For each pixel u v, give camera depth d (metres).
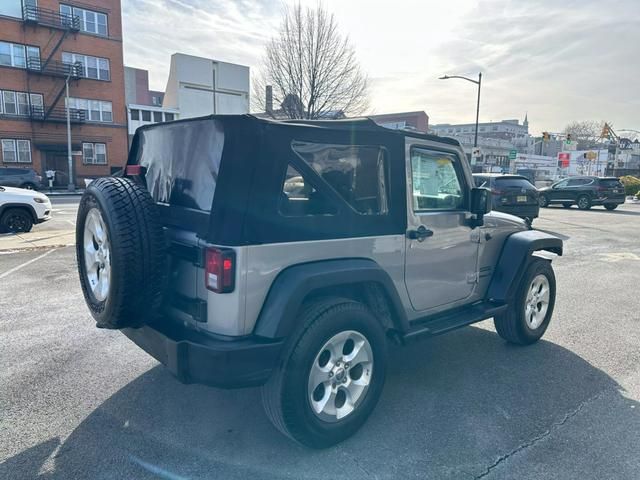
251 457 2.77
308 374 2.65
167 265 2.86
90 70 35.41
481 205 3.78
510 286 4.26
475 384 3.77
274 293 2.61
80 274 3.15
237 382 2.49
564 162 55.66
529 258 4.43
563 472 2.65
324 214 2.85
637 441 2.97
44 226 12.74
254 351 2.51
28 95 33.16
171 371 2.58
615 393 3.63
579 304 6.19
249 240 2.52
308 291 2.64
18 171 26.92
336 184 2.93
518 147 106.75
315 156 2.81
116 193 2.68
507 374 3.97
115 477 2.57
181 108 47.75
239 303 2.52
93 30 35.09
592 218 17.58
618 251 10.40
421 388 3.69
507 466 2.70
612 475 2.62
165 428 3.07
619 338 4.89
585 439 2.98
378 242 3.14
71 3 33.81
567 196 22.52
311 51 24.62
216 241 2.50
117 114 36.97
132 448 2.84
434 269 3.63
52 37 33.44
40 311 5.47
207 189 2.67
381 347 3.04
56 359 4.14
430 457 2.78
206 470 2.64
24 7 32.03
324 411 2.78
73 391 3.55
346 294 3.16
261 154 2.54
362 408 2.97
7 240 10.20
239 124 2.51
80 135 35.47
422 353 4.45
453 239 3.77
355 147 3.00
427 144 3.47
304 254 2.75
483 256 4.20
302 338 2.63
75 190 31.98
